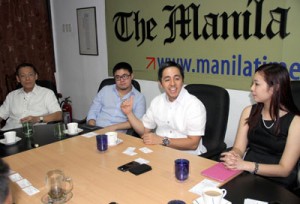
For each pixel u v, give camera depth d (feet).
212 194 3.64
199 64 9.49
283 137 5.43
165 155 5.40
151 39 10.73
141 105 8.75
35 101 9.69
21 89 9.81
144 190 4.14
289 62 7.52
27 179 4.59
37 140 6.49
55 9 14.79
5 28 13.39
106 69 12.95
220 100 6.88
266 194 3.97
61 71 15.44
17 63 13.93
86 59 13.85
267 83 5.29
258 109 5.77
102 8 12.42
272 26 7.66
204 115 6.54
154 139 6.06
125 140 6.28
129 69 8.61
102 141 5.61
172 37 10.05
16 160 5.34
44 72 14.96
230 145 9.21
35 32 14.34
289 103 5.39
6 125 9.84
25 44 14.08
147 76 11.21
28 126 6.93
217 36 8.85
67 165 5.07
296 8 7.16
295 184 5.50
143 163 5.02
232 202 3.77
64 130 7.04
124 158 5.30
